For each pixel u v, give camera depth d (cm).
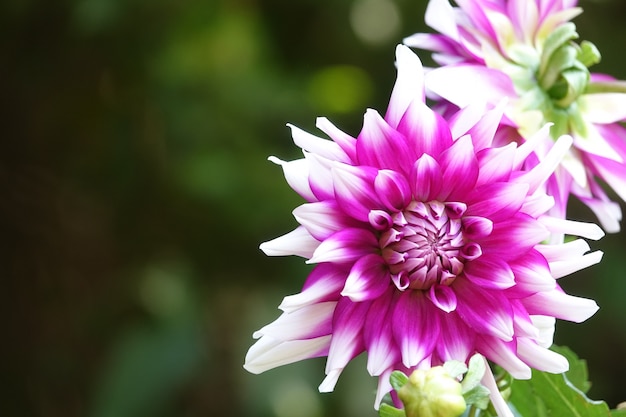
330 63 166
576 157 81
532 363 73
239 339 150
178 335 148
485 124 73
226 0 152
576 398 78
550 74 81
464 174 72
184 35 152
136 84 154
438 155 73
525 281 72
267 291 152
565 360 72
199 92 153
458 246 72
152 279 156
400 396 70
